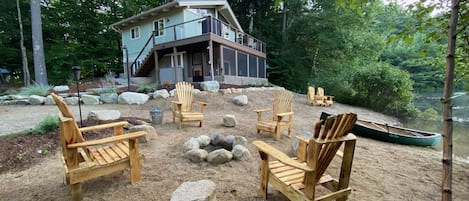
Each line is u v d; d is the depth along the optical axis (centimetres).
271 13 1966
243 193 237
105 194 227
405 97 1081
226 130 493
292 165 190
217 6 1318
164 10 1213
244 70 1333
